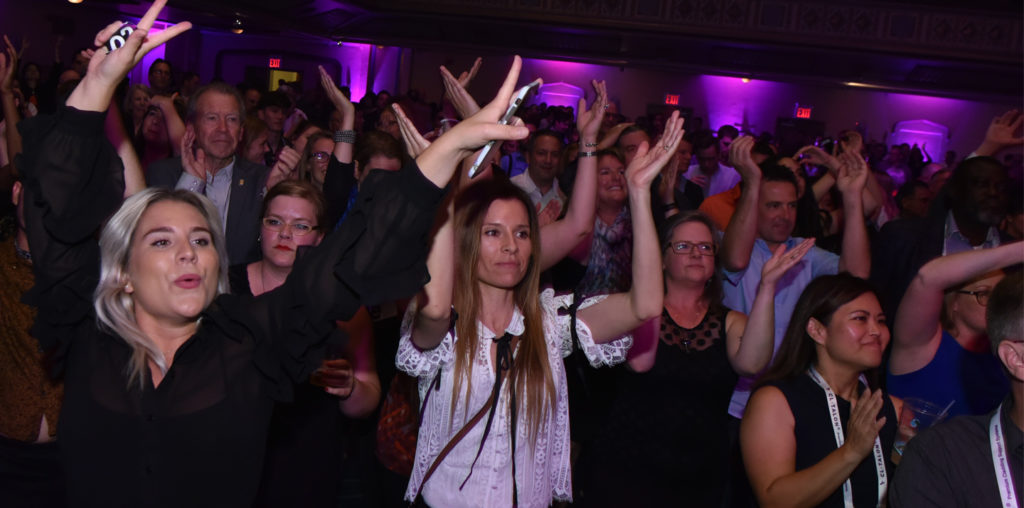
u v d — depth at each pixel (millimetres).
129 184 2197
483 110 1508
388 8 16766
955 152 18438
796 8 16812
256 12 15211
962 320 2922
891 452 2506
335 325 1689
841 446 2299
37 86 9344
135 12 15953
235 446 1676
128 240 1688
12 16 14781
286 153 3871
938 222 3908
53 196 1639
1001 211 3742
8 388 2385
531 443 2203
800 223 4473
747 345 2883
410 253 1591
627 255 3797
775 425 2461
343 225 1636
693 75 18750
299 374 1689
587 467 3039
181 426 1645
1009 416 1767
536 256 2268
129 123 5023
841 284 2539
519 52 17672
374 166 3910
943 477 1797
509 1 16875
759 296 2873
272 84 18828
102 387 1670
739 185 4969
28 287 2426
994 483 1751
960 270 2717
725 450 3020
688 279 3021
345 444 3436
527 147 6074
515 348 2230
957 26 16750
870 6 16719
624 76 18688
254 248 3383
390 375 3270
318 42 18625
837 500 2418
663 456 2914
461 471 2172
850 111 18828
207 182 3861
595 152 2820
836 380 2553
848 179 3791
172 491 1637
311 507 2480
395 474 2627
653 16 16938
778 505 2359
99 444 1648
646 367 2896
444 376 2189
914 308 2836
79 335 1738
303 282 1638
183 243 1692
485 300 2242
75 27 15828
